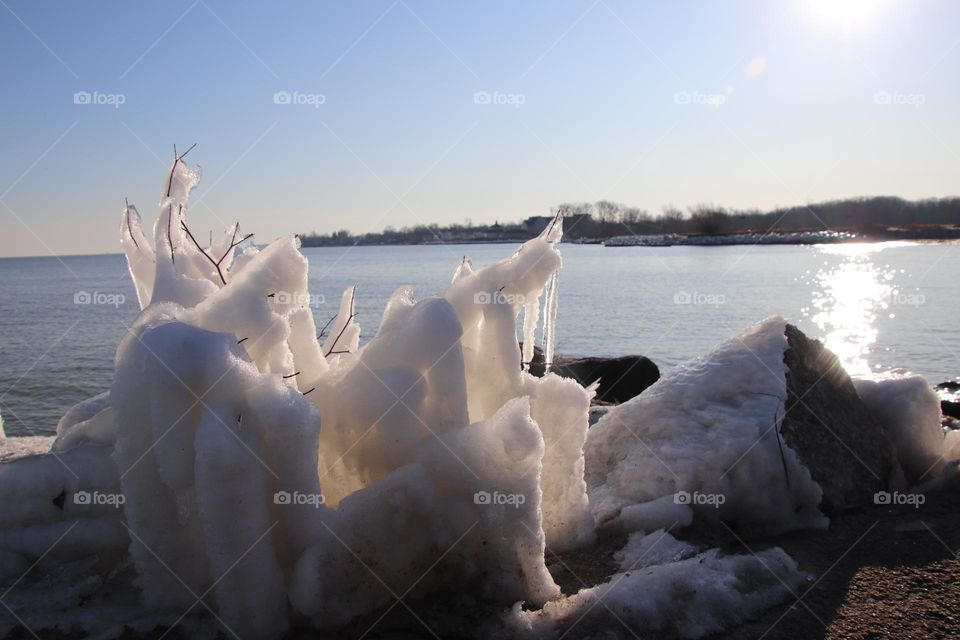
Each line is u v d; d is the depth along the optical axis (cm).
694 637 337
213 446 303
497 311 405
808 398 520
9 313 2861
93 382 1571
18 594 356
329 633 331
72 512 386
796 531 467
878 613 364
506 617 335
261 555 317
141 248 431
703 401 517
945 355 1803
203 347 316
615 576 374
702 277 4312
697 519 461
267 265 372
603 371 1101
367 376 369
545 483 423
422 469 349
